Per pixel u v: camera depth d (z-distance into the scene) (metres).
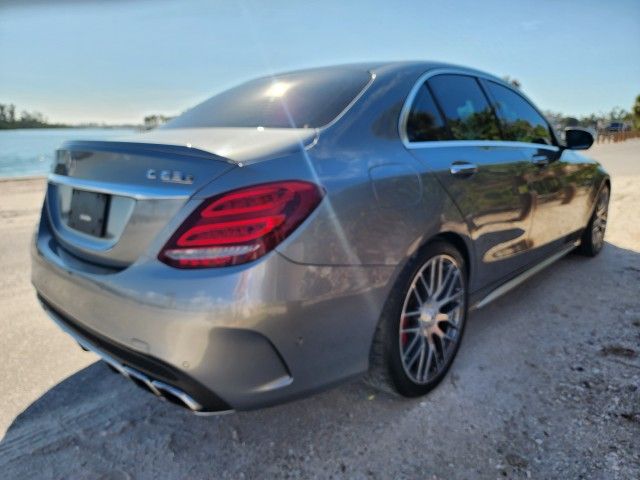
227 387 1.58
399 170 1.98
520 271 3.12
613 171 11.97
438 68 2.56
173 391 1.66
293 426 2.10
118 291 1.65
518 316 3.11
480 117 2.72
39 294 2.21
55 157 2.25
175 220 1.55
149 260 1.60
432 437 1.98
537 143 3.26
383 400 2.26
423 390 2.24
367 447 1.95
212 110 2.51
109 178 1.77
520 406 2.16
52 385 2.46
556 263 4.19
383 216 1.85
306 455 1.92
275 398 1.67
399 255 1.91
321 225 1.63
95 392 2.40
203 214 1.51
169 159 1.64
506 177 2.63
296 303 1.60
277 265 1.54
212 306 1.49
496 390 2.29
